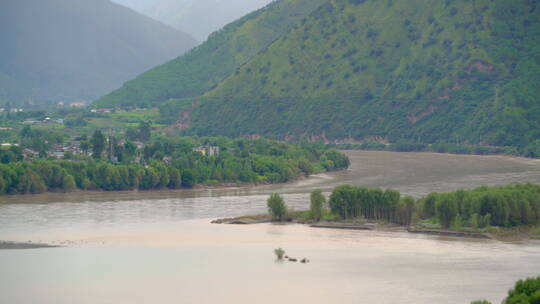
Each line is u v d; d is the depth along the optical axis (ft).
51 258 525.75
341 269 495.41
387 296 428.15
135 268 497.05
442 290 440.04
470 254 541.75
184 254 543.80
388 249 563.48
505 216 631.97
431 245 579.07
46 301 418.72
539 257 529.86
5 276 473.67
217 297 428.15
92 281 462.19
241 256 538.47
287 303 415.44
